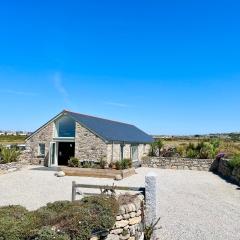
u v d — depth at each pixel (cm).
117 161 3381
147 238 1162
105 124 4212
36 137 3831
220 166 3656
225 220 1545
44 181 2681
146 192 1236
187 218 1566
